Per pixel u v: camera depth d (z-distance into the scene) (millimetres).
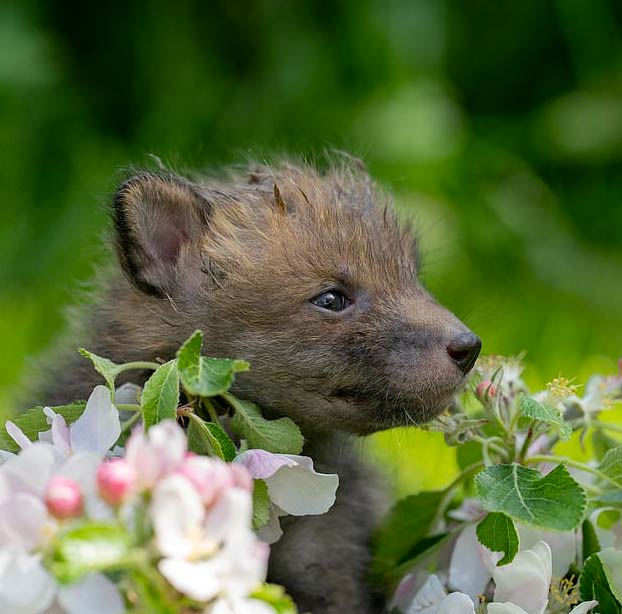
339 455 1401
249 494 1256
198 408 1351
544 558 1336
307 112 2008
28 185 1998
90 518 1249
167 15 2086
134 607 1251
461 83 2195
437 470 1540
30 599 1247
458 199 1996
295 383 1373
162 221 1389
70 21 2123
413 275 1396
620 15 2156
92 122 2086
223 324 1376
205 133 2029
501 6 2172
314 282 1377
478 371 1379
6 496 1253
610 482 1353
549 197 2061
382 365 1366
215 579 1238
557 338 1794
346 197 1408
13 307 1785
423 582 1392
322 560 1398
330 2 2080
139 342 1385
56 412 1331
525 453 1359
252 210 1394
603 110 2055
